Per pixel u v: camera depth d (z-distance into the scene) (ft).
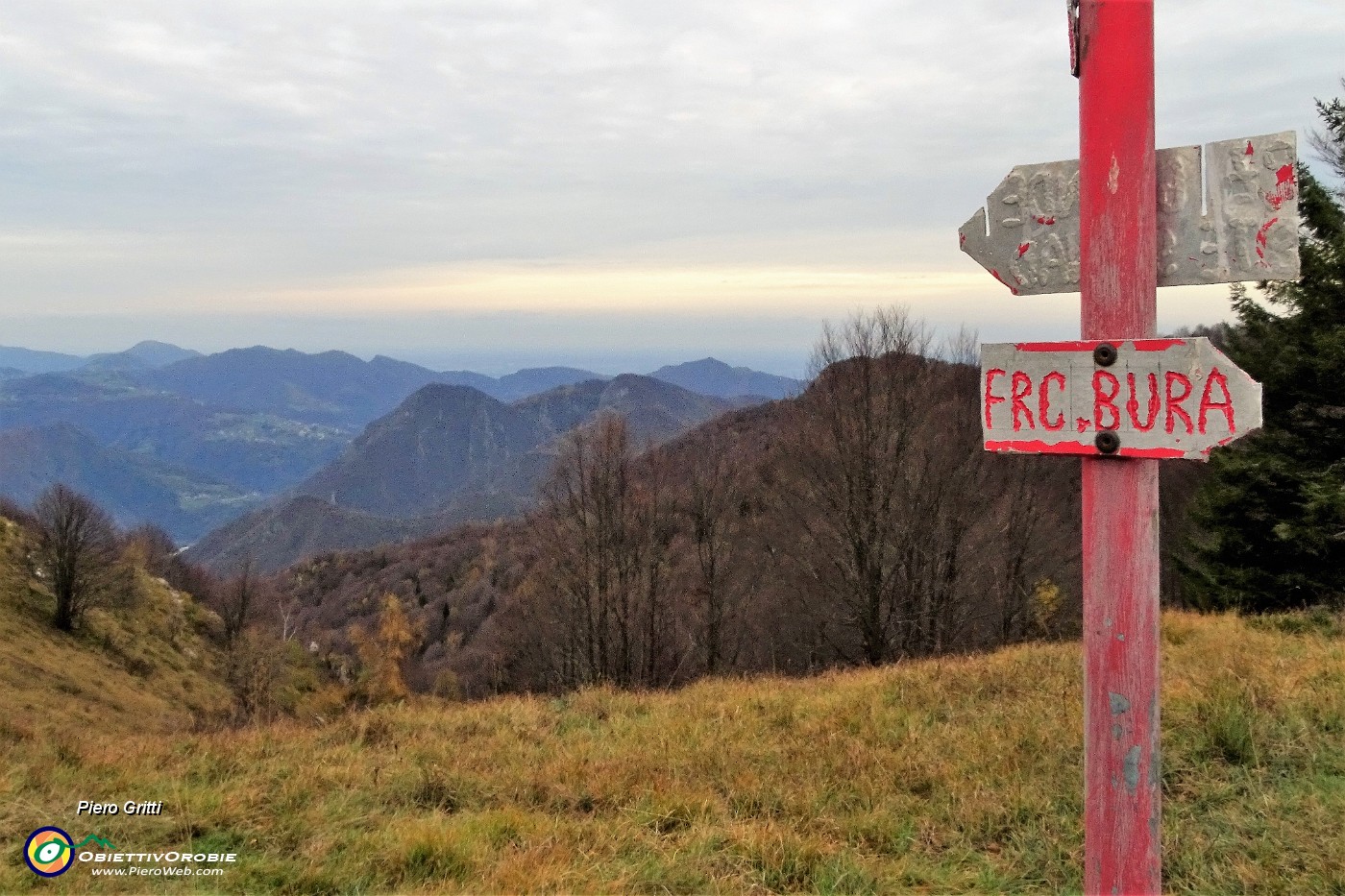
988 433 6.93
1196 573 53.01
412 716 26.94
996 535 74.33
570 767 19.12
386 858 14.46
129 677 109.09
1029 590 75.61
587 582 82.07
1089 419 6.45
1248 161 6.08
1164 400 6.15
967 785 15.89
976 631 81.76
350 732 24.36
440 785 18.20
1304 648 23.70
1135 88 6.27
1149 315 6.31
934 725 20.44
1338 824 12.55
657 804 16.28
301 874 13.92
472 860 14.20
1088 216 6.47
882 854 13.97
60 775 19.08
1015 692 22.66
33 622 109.60
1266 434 45.11
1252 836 12.73
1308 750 15.23
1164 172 6.39
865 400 70.49
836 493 72.23
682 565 85.71
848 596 72.95
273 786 18.65
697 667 84.79
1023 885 12.39
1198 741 15.93
